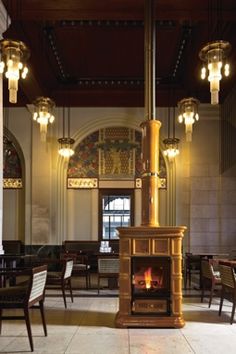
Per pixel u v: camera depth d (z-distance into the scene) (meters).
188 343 4.41
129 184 12.48
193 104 8.03
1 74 6.50
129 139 12.56
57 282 6.54
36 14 7.08
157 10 7.02
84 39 8.82
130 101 11.91
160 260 5.32
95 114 12.13
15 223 12.28
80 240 12.35
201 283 7.87
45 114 8.19
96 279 10.69
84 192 12.48
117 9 7.04
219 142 11.93
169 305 5.23
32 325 5.25
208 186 11.86
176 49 9.27
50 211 11.88
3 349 4.16
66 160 12.16
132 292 5.26
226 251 11.66
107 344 4.36
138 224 12.36
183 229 5.33
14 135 12.10
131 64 10.11
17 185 12.38
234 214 11.75
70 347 4.23
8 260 6.93
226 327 5.17
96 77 10.95
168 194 12.15
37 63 9.32
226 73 6.09
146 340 4.54
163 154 12.18
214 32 7.80
